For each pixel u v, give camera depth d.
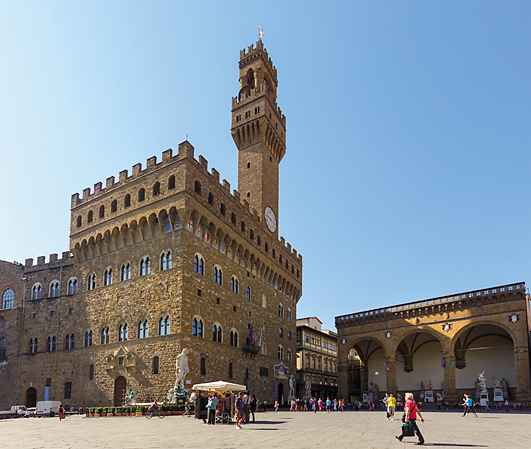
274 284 93.06
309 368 115.88
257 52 99.25
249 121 94.00
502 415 60.97
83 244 75.00
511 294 81.69
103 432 33.75
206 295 65.69
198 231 65.81
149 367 59.81
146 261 65.38
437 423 44.44
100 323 68.88
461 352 97.19
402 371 106.00
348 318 102.19
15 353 77.69
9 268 84.56
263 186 91.06
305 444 25.12
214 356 65.25
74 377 69.50
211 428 36.25
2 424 47.34
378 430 35.12
